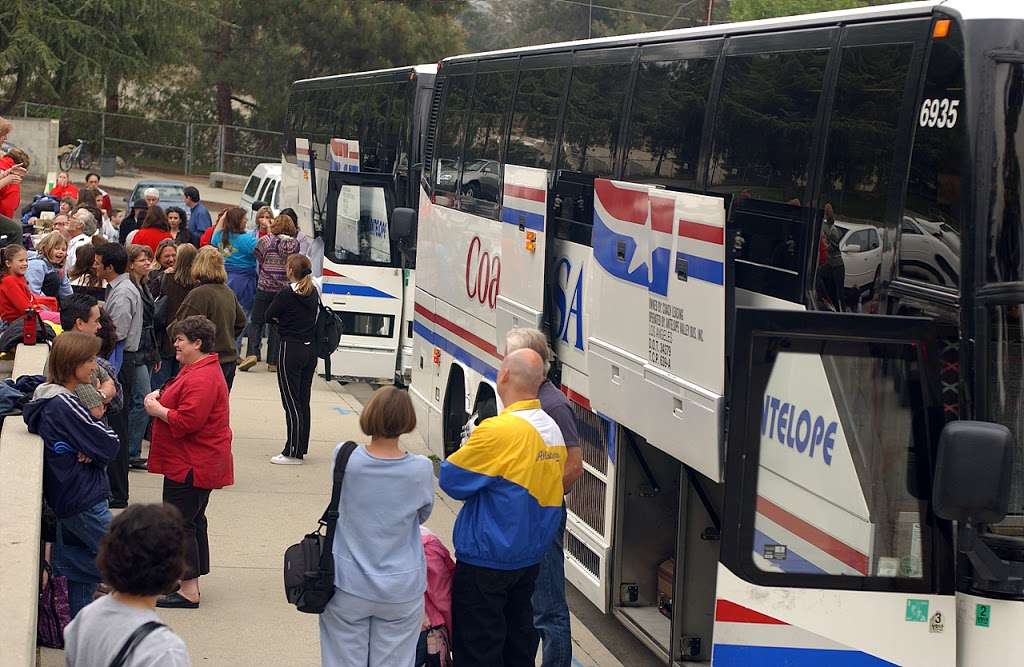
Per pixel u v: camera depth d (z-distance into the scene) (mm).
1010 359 4785
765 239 6336
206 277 11336
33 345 10180
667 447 6672
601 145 8516
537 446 6121
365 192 16359
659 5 55812
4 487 6328
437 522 11250
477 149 11391
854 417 5078
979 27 4969
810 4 40625
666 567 7840
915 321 4996
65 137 52312
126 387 10141
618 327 7414
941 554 5016
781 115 6324
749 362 5090
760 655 5129
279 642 7934
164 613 8367
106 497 6867
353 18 46969
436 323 12664
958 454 4438
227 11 49688
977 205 4840
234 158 52969
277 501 11305
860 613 5082
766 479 5102
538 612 7023
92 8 43469
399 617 5988
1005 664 4836
